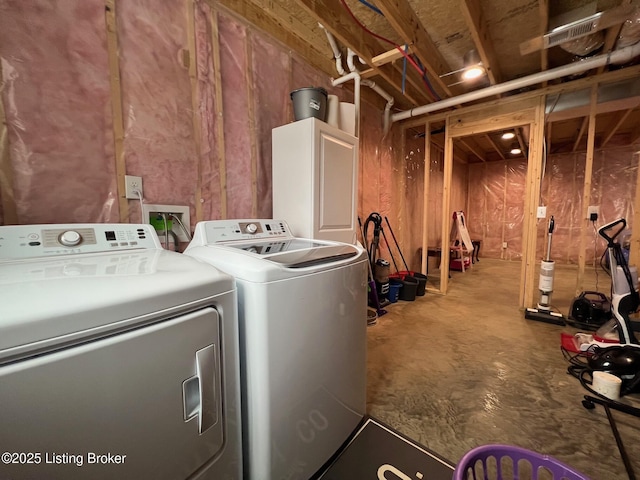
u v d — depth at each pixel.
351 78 2.58
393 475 1.15
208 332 0.76
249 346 0.89
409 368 1.97
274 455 0.93
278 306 0.90
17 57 1.08
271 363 0.89
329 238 1.98
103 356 0.55
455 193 6.29
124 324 0.59
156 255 1.05
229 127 1.85
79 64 1.22
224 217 1.81
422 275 3.88
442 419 1.47
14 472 0.46
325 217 1.93
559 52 2.62
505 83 2.78
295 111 1.91
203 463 0.76
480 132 3.40
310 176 1.79
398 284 3.52
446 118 3.63
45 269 0.75
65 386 0.51
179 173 1.59
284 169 1.93
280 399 0.93
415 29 2.10
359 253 1.37
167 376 0.67
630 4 1.71
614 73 2.63
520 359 2.08
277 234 1.68
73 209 1.23
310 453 1.09
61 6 1.17
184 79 1.60
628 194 5.01
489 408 1.55
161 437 0.66
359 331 1.35
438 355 2.15
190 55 1.62
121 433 0.59
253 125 1.98
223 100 1.80
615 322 2.25
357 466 1.19
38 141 1.13
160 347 0.65
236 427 0.87
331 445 1.20
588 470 1.16
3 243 0.87
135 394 0.61
